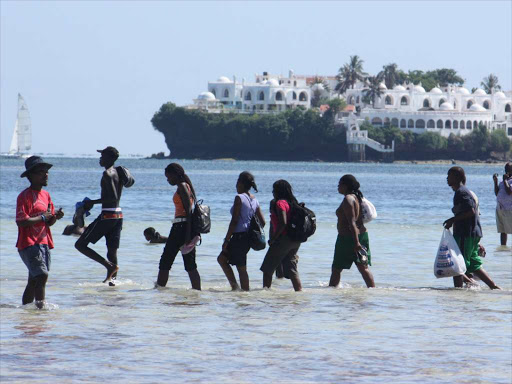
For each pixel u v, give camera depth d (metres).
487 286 52.47
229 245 48.62
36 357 31.17
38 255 40.78
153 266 60.69
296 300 45.22
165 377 28.70
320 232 89.50
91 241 51.09
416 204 158.12
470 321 39.38
